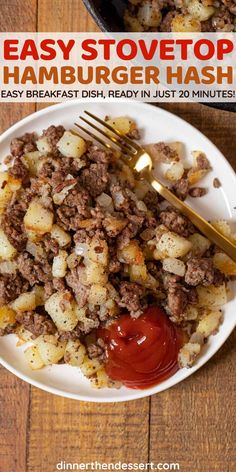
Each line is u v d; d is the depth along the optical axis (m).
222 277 0.70
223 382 0.75
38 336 0.70
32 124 0.72
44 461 0.77
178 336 0.70
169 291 0.68
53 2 0.75
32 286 0.70
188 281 0.67
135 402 0.76
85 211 0.67
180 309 0.67
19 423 0.76
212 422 0.75
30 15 0.75
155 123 0.71
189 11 0.65
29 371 0.73
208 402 0.75
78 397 0.71
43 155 0.70
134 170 0.71
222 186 0.71
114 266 0.67
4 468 0.76
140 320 0.69
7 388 0.76
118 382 0.71
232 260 0.69
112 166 0.71
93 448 0.76
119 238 0.67
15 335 0.73
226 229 0.70
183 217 0.69
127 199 0.68
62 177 0.68
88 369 0.71
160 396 0.75
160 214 0.69
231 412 0.75
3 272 0.70
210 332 0.70
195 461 0.75
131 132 0.71
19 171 0.70
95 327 0.69
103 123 0.70
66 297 0.68
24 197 0.69
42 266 0.69
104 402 0.74
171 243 0.67
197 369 0.72
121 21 0.67
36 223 0.67
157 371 0.70
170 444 0.75
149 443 0.75
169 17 0.66
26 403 0.76
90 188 0.69
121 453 0.76
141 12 0.66
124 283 0.67
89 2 0.62
